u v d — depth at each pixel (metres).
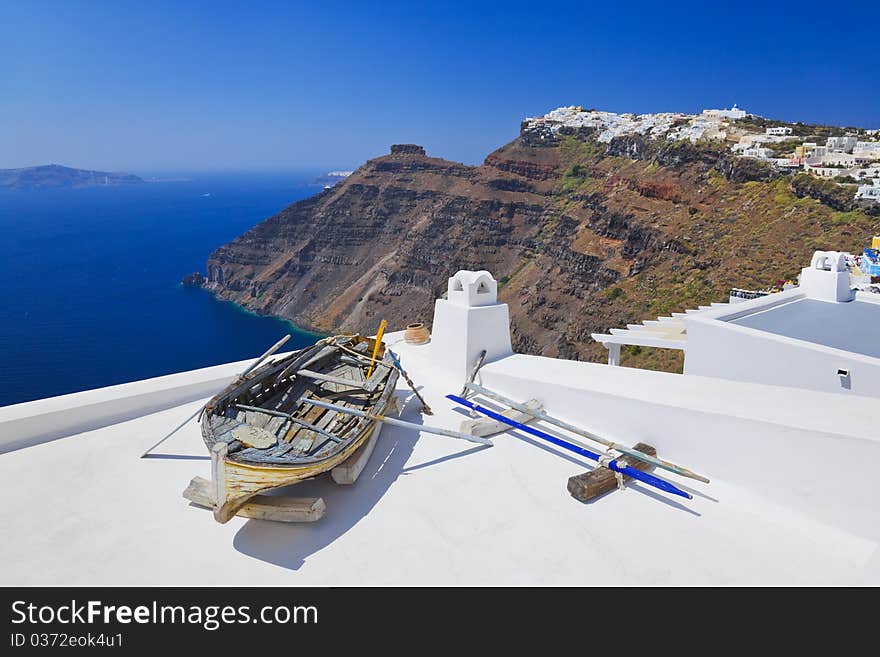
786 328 9.29
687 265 80.00
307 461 5.27
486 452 6.88
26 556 5.02
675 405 6.28
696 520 5.40
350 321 178.75
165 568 4.88
